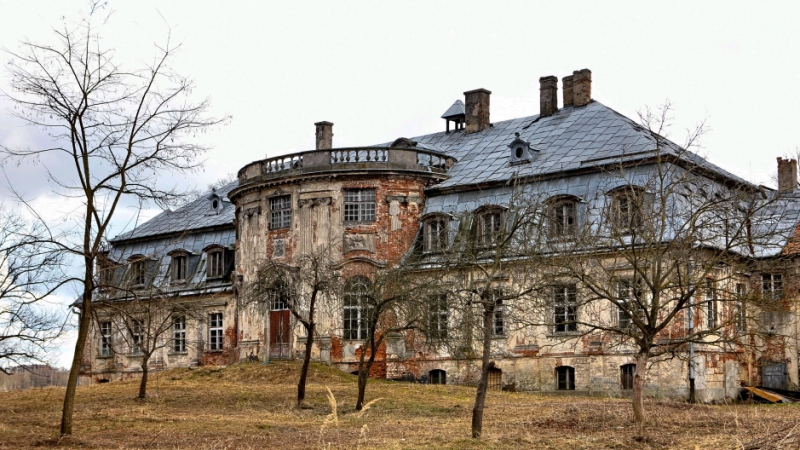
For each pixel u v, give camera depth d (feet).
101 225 85.81
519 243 97.50
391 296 114.93
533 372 146.30
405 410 112.57
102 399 129.70
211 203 211.82
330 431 91.97
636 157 143.74
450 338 113.50
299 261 144.46
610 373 138.62
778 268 94.48
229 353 185.47
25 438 89.30
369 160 163.22
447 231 135.44
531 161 161.68
